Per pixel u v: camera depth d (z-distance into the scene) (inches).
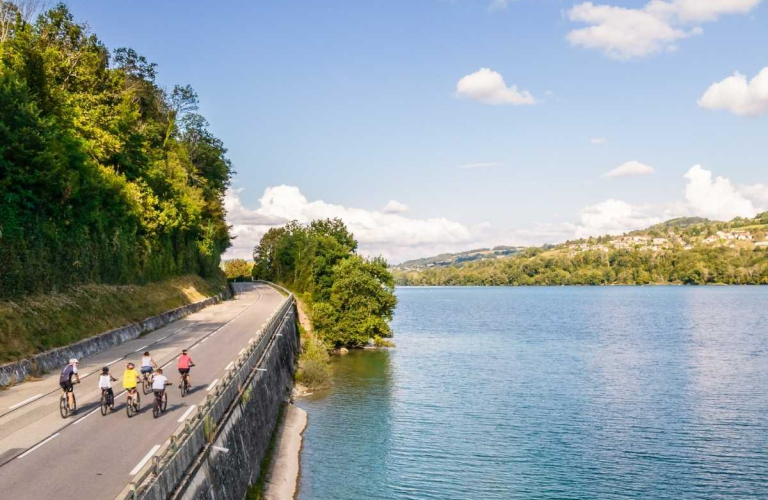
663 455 1373.0
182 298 2397.9
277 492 1048.2
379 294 3019.2
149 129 2554.1
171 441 609.9
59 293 1470.2
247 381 1082.1
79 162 1731.1
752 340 3334.2
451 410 1759.4
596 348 3115.2
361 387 2063.2
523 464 1312.7
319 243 3737.7
